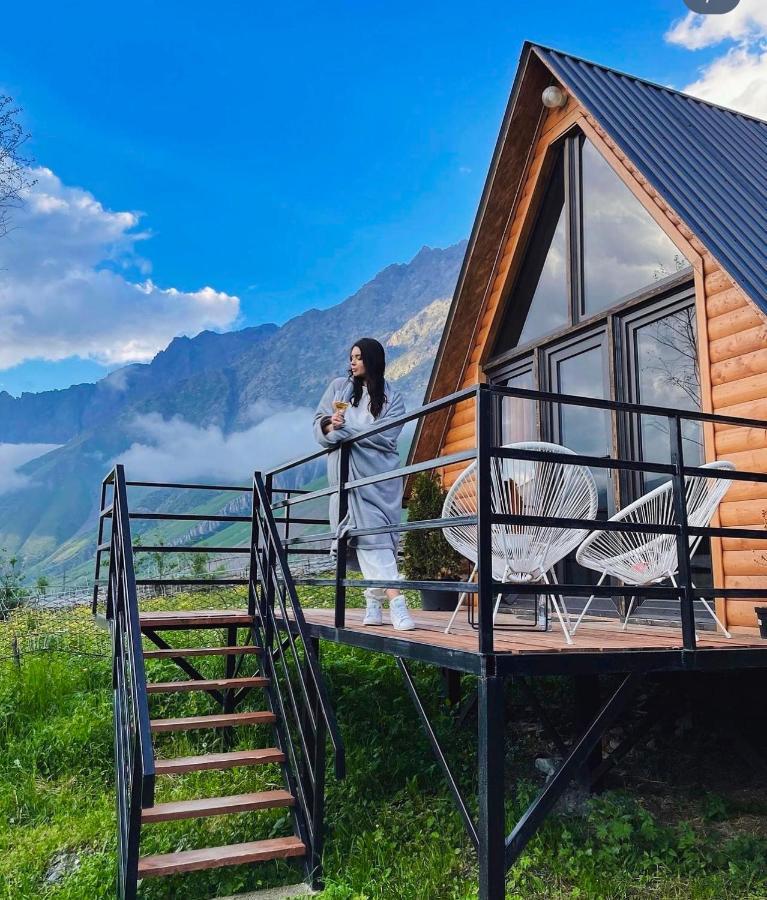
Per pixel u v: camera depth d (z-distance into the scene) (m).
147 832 5.00
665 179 5.67
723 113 7.72
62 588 13.37
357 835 4.88
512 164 8.01
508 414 8.20
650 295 6.37
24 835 5.19
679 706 5.82
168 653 5.33
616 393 6.67
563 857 4.36
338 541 4.97
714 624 5.46
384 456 4.95
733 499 5.45
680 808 5.09
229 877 4.44
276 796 4.54
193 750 6.51
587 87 6.75
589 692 5.42
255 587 6.23
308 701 4.75
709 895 3.91
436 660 3.75
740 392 5.44
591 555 4.53
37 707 7.43
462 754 6.09
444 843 4.71
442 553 7.56
